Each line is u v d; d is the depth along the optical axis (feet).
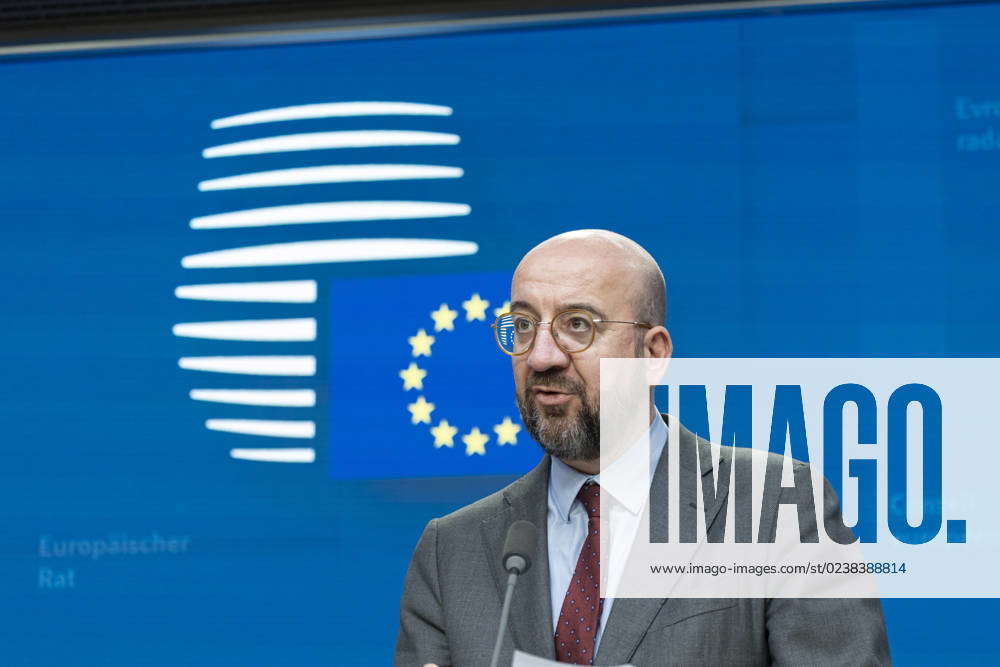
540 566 9.78
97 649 18.16
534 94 18.54
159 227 19.08
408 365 18.15
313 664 17.78
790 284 17.51
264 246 18.76
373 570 17.84
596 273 9.69
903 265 17.33
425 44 18.90
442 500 17.81
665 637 9.20
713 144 18.03
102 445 18.67
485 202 18.39
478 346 18.06
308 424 18.25
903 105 17.70
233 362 18.58
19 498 18.66
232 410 18.48
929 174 17.49
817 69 17.95
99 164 19.38
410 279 18.34
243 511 18.24
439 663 10.18
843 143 17.74
